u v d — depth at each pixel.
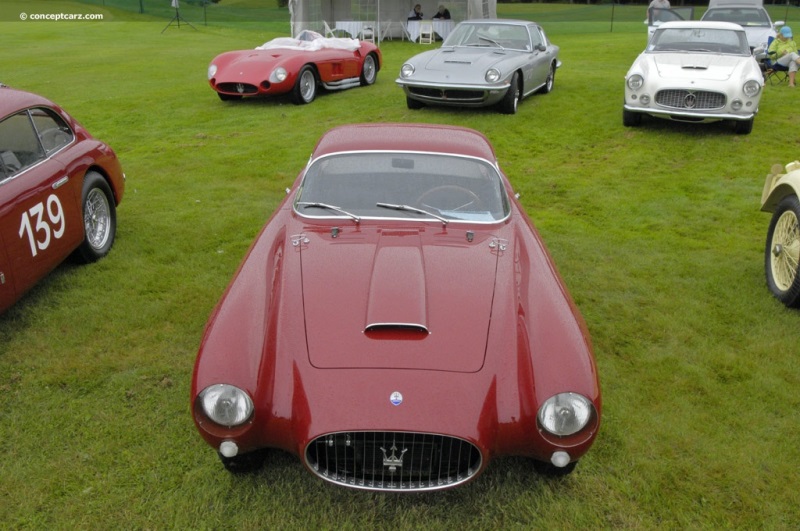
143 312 4.88
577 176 8.27
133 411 3.80
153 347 4.45
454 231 3.82
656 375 4.19
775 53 13.74
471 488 3.27
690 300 5.17
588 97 12.45
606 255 5.99
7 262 4.23
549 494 3.23
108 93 13.64
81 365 4.21
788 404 3.94
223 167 8.61
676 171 8.43
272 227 4.09
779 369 4.28
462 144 4.44
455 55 11.20
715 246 6.22
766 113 11.10
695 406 3.91
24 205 4.47
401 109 11.57
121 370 4.20
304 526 3.04
